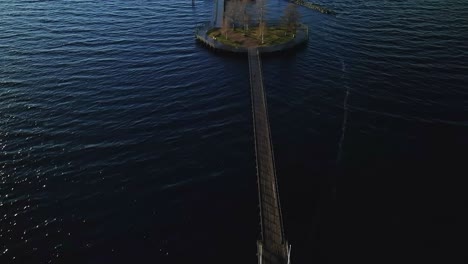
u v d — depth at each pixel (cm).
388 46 10050
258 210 5059
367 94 7756
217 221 4931
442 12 12500
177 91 8138
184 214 5053
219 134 6681
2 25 12212
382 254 4397
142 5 14675
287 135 6556
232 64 9388
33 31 11725
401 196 5181
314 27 11738
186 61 9638
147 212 5103
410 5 13512
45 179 5684
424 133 6475
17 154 6200
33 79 8694
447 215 4853
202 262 4412
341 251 4459
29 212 5116
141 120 7119
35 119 7150
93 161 6053
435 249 4425
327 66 9081
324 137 6488
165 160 6066
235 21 11550
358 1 14362
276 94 7875
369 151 6100
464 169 5631
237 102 7662
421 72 8556
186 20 12900
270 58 9644
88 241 4709
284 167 5809
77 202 5275
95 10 13962
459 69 8600
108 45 10712
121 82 8556
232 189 5438
